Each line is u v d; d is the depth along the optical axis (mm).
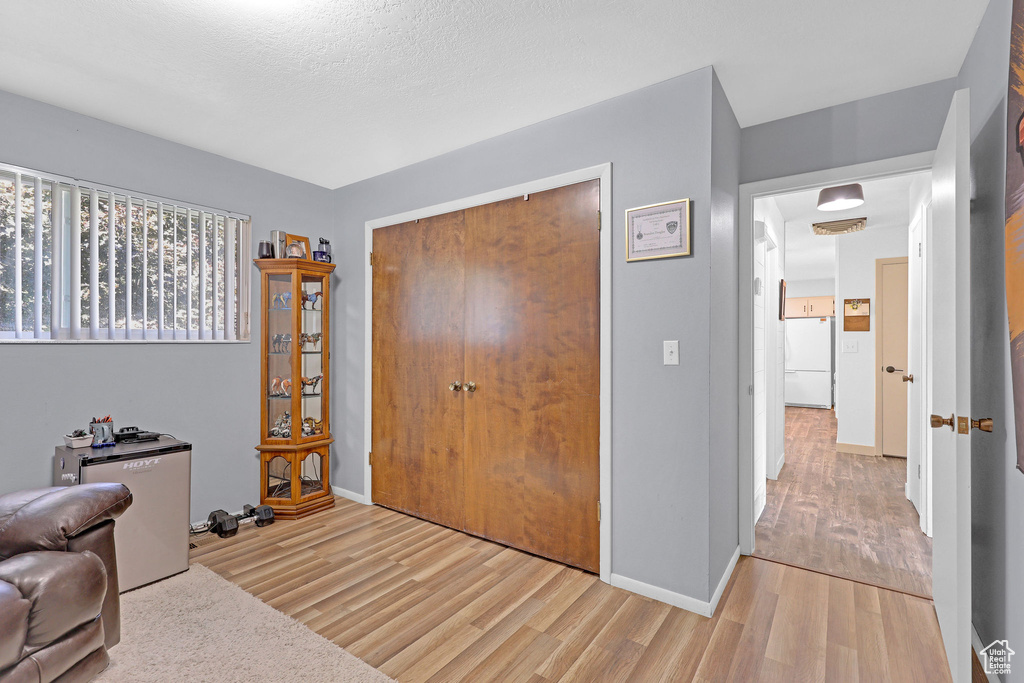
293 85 2275
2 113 2311
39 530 1626
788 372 9570
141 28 1839
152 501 2350
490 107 2492
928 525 2967
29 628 1418
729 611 2131
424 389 3213
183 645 1865
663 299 2229
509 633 1968
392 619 2062
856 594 2273
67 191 2520
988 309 1714
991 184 1674
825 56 2039
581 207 2516
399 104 2461
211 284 3109
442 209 3088
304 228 3635
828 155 2477
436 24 1824
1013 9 1343
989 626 1729
